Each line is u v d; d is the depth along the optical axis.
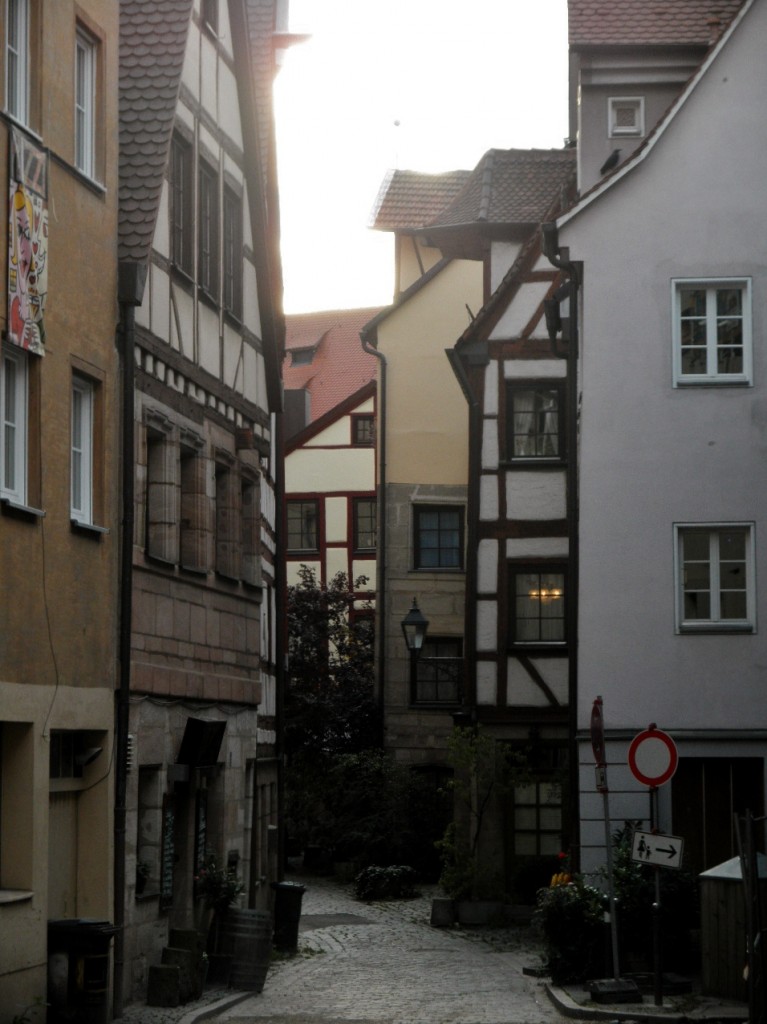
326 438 49.62
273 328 22.08
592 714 16.12
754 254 19.81
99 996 13.74
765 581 19.55
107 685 15.48
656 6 22.48
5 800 13.68
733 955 15.61
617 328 19.89
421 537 33.94
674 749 15.47
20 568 13.59
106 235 15.84
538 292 26.62
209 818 19.27
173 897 17.56
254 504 21.39
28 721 13.64
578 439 20.27
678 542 19.73
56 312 14.52
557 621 26.52
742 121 19.97
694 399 19.80
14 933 13.16
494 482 26.62
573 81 24.83
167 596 17.28
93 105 15.87
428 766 34.03
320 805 35.09
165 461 17.41
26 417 14.04
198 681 18.31
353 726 34.81
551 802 26.39
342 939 24.03
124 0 17.55
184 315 18.05
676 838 15.15
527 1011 15.41
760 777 19.38
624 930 16.72
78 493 15.42
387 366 34.00
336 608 38.47
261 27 22.95
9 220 13.47
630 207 19.97
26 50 14.30
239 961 17.38
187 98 18.02
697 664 19.56
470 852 26.12
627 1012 14.70
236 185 20.50
